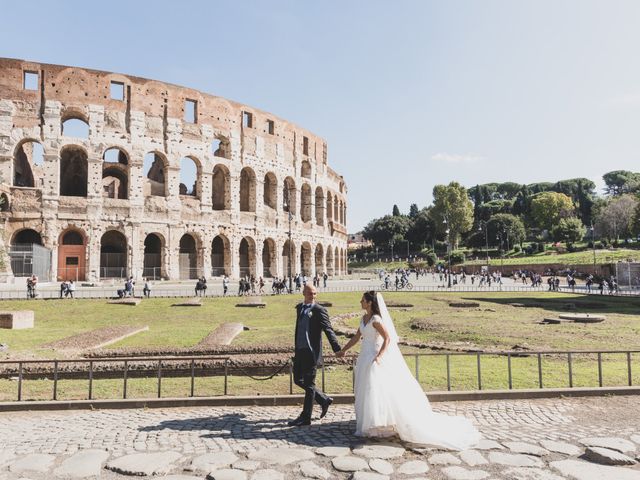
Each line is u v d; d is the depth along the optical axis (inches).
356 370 364.8
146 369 599.2
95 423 397.4
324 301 1644.9
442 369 593.9
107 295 1786.4
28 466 299.9
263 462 304.0
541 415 408.5
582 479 275.0
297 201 3292.3
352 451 322.3
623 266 2300.7
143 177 2509.8
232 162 2847.0
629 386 489.1
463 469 290.2
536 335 884.0
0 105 2269.9
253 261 2920.8
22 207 2260.1
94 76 2437.3
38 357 635.5
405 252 7357.3
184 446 335.6
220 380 565.0
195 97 2721.5
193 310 1395.2
